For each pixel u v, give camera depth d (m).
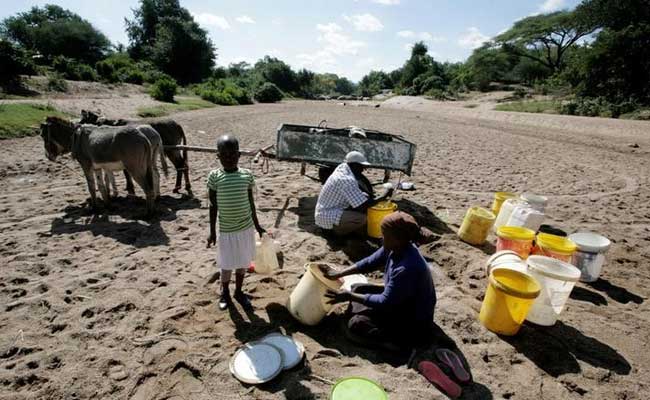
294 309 3.79
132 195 7.43
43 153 10.54
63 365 3.26
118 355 3.37
